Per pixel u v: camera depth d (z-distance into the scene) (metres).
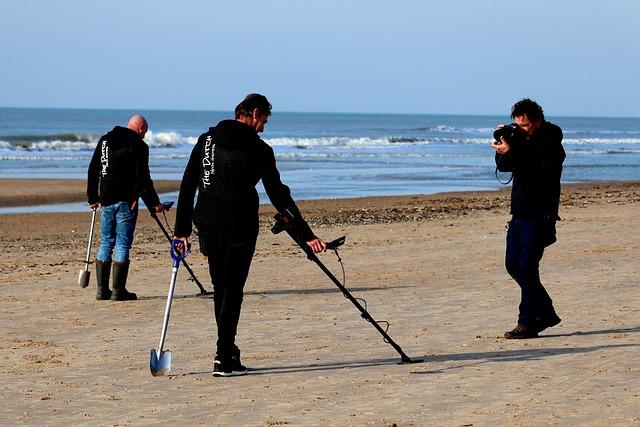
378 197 59.06
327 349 16.61
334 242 14.30
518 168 16.91
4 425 11.91
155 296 23.62
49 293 24.19
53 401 13.20
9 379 14.75
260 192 62.75
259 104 14.29
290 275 26.47
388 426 11.13
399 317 19.72
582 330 17.67
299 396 12.98
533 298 17.03
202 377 14.55
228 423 11.62
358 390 13.23
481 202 54.44
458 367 14.63
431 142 157.38
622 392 12.52
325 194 62.69
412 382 13.62
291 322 19.47
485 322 18.88
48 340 18.14
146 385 14.09
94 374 15.01
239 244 14.29
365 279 25.44
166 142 128.38
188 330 19.05
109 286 25.23
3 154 101.69
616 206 48.00
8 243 37.19
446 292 22.80
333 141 147.00
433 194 62.31
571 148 146.38
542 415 11.43
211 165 14.20
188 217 14.50
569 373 13.86
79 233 41.38
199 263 29.48
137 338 18.22
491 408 11.86
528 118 16.77
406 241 34.00
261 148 14.18
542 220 16.92
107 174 22.72
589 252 29.19
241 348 16.92
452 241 33.62
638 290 22.11
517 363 14.77
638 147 154.62
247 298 22.69
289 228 14.24
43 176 74.19
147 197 23.05
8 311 21.58
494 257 29.08
